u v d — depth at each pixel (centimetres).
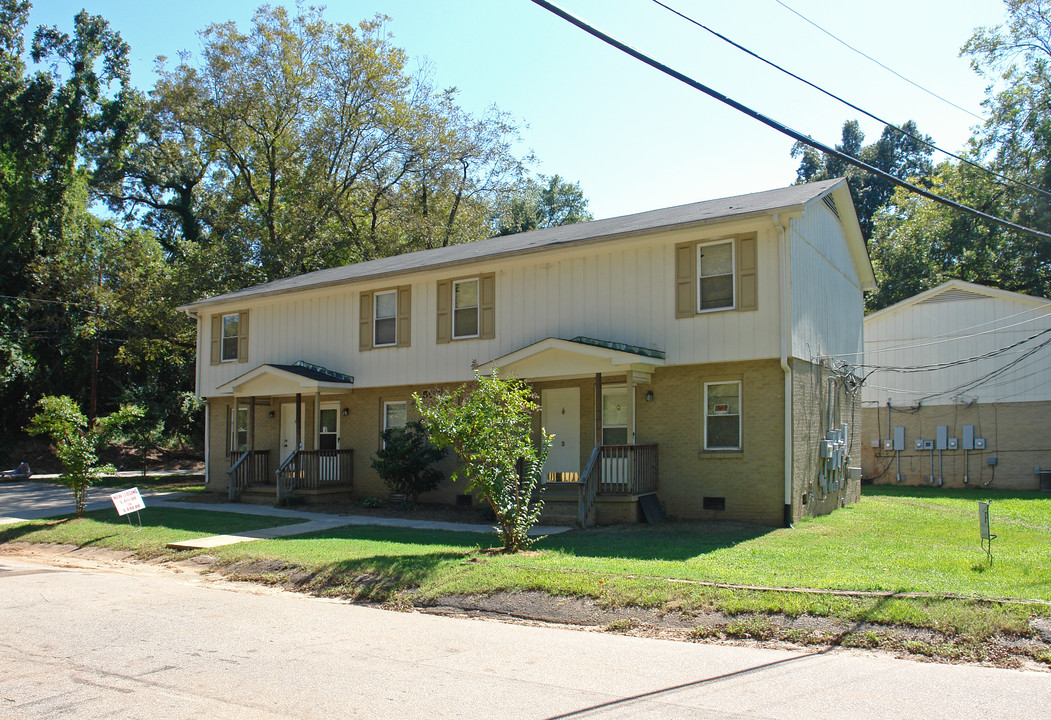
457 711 557
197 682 636
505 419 1205
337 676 651
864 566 1033
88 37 3747
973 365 2564
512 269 1870
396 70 3756
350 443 2166
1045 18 3200
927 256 3600
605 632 808
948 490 2447
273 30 3622
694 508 1606
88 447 1833
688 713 539
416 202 3981
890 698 559
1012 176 3328
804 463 1591
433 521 1681
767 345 1519
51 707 573
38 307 3616
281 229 3531
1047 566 994
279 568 1173
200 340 2547
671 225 1564
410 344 2039
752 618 785
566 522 1575
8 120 3566
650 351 1636
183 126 3812
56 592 1070
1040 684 585
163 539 1470
